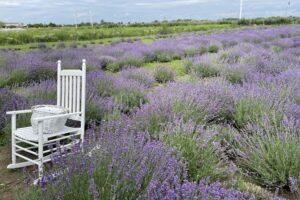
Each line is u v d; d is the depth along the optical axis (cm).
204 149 351
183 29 4000
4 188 338
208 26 4478
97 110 536
